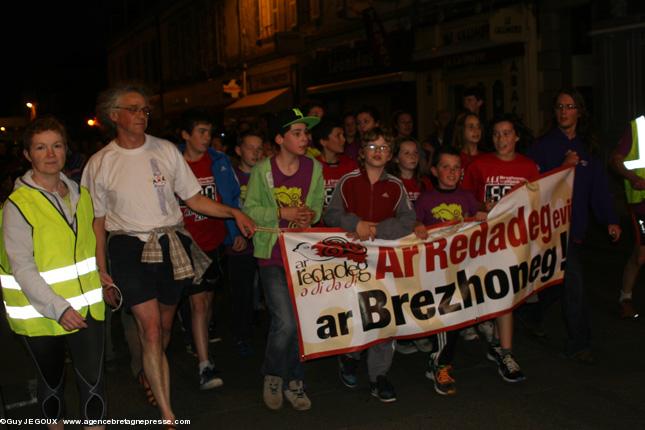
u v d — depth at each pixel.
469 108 7.57
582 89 13.73
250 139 6.62
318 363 6.09
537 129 13.44
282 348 4.84
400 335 5.11
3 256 3.97
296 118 4.77
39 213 3.89
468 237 5.24
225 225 5.93
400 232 4.99
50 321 3.93
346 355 5.34
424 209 5.38
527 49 13.39
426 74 15.84
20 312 3.95
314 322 4.91
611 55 13.14
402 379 5.56
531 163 5.65
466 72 14.94
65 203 4.03
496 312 5.33
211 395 5.38
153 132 39.66
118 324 7.79
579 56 13.59
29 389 5.56
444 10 14.93
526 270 5.45
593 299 7.59
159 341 4.50
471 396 5.10
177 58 34.97
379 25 16.12
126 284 4.45
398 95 17.03
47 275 3.92
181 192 4.72
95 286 4.13
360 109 7.29
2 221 3.88
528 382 5.31
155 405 5.21
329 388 5.44
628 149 6.72
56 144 3.89
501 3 13.57
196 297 5.47
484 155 5.73
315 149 7.01
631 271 6.81
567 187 5.64
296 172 4.95
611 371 5.47
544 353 5.97
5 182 7.47
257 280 7.27
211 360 5.63
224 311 8.12
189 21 32.56
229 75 27.84
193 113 5.82
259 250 4.91
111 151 4.50
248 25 25.55
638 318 6.86
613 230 5.87
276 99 22.20
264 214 4.86
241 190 6.48
